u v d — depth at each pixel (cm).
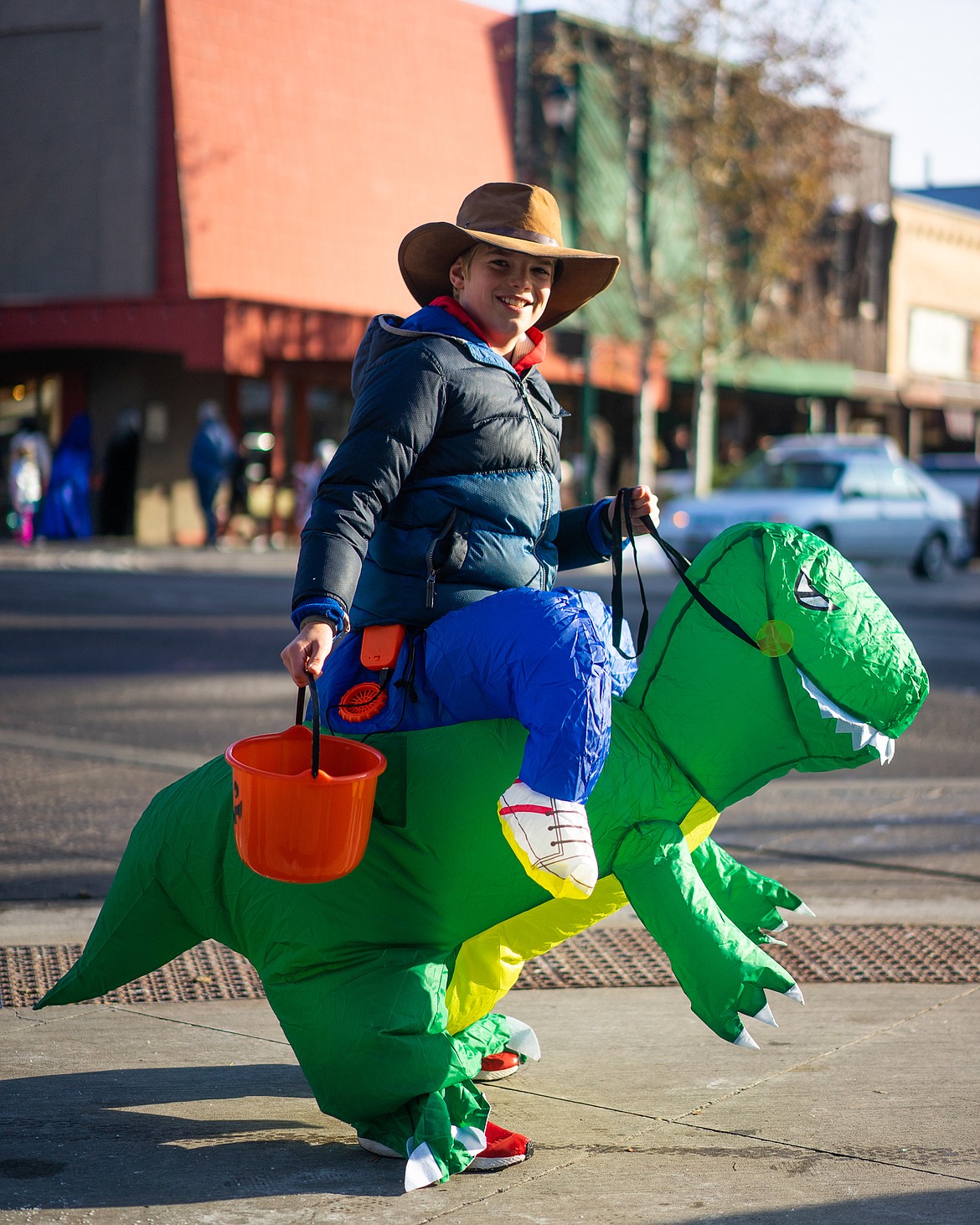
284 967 334
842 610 343
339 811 301
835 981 493
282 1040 433
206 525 2292
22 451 2275
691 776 354
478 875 329
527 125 2784
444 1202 327
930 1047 431
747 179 2652
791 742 352
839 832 712
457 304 352
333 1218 319
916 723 1026
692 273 2875
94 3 2361
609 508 378
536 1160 351
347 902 329
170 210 2336
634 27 2706
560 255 346
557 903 345
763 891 390
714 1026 338
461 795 326
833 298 3500
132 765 802
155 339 2209
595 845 338
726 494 2094
